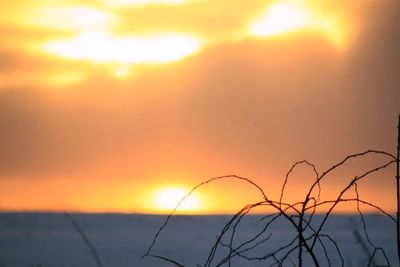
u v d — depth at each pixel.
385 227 48.34
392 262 26.52
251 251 35.62
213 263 30.62
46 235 44.06
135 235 44.88
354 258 28.73
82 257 33.28
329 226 49.81
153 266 30.41
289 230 48.75
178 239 42.69
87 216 54.84
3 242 39.84
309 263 28.75
